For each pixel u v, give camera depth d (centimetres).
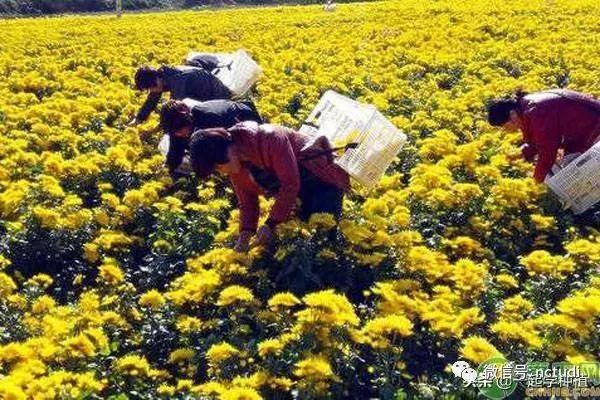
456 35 1714
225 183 793
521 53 1414
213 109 631
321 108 702
